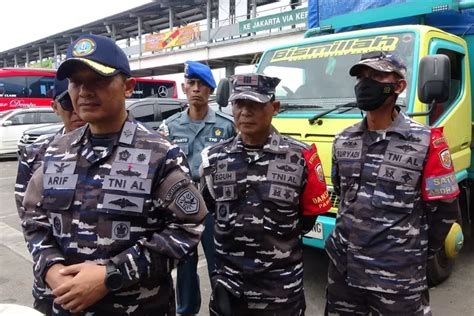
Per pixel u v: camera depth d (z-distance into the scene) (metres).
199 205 1.49
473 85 3.90
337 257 2.14
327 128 3.24
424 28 3.37
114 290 1.33
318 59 3.74
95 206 1.40
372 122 2.06
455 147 3.55
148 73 27.98
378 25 4.00
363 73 2.01
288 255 1.90
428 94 2.63
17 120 12.46
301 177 1.90
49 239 1.49
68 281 1.30
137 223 1.40
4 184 8.68
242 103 1.85
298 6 17.75
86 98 1.39
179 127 2.90
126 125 1.47
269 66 4.08
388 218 1.94
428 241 2.04
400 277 1.93
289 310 1.91
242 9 20.59
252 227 1.87
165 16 26.06
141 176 1.40
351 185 2.07
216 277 1.98
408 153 1.93
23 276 3.93
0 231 5.40
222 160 1.96
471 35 3.81
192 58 21.58
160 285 1.51
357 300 2.11
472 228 4.32
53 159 1.50
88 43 1.38
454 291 3.50
